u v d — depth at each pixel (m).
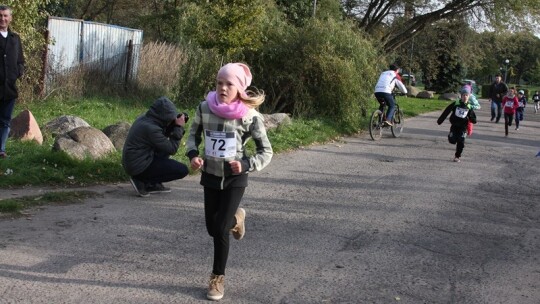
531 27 28.45
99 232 5.63
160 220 6.19
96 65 16.95
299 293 4.48
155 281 4.56
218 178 4.26
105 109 14.04
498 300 4.57
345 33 15.89
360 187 8.50
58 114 12.49
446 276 5.04
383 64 16.98
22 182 7.02
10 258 4.80
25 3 12.16
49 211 6.17
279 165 9.82
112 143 9.05
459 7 29.38
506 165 11.27
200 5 15.18
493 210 7.55
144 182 7.16
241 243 5.61
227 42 14.50
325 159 10.72
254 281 4.68
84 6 34.41
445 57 50.25
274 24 16.38
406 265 5.26
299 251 5.48
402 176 9.50
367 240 5.95
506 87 21.67
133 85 17.91
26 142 8.77
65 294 4.21
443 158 11.71
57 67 15.41
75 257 4.95
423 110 26.59
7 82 7.68
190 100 16.16
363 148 12.47
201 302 4.23
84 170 7.64
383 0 30.69
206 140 4.26
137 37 18.50
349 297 4.45
